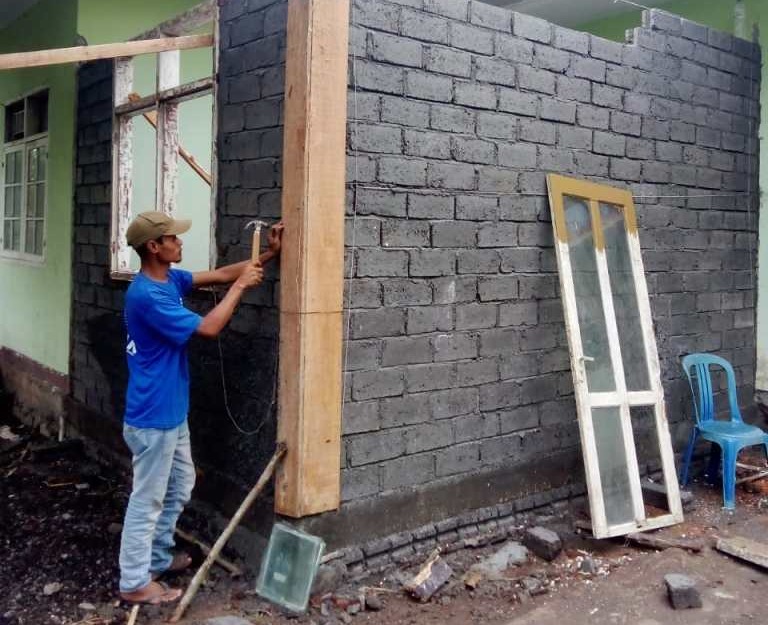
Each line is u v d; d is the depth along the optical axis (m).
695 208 5.62
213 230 4.23
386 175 3.86
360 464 3.85
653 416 5.34
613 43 4.93
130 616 3.46
